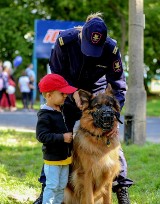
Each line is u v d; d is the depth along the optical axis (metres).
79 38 5.51
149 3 25.50
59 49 5.58
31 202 6.39
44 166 5.47
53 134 5.21
